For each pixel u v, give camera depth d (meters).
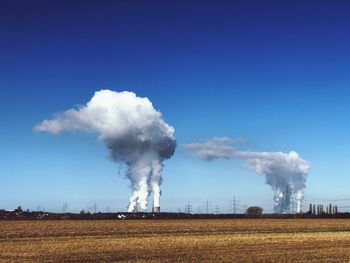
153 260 38.28
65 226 86.69
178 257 40.31
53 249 44.47
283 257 41.09
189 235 64.75
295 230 79.38
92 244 49.28
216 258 39.88
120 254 41.84
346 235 66.44
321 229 82.75
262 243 53.12
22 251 42.94
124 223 105.19
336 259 40.31
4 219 135.75
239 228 83.81
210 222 113.44
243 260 38.91
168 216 158.75
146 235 64.31
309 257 41.31
